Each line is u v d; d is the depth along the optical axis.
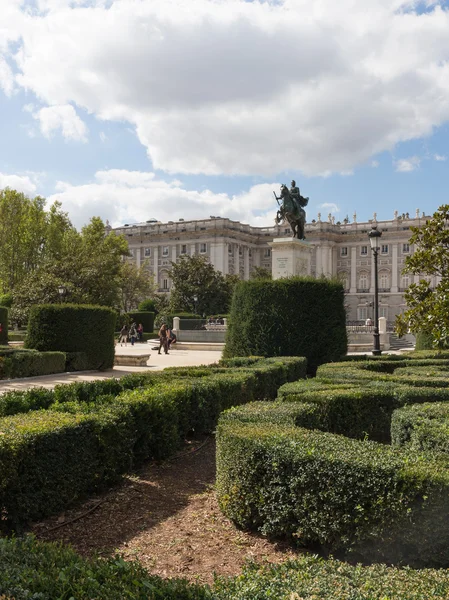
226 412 7.39
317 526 4.94
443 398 9.62
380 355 20.34
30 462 5.56
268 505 5.35
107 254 51.00
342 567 3.50
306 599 2.99
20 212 60.44
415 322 11.07
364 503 4.64
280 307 19.80
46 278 42.84
